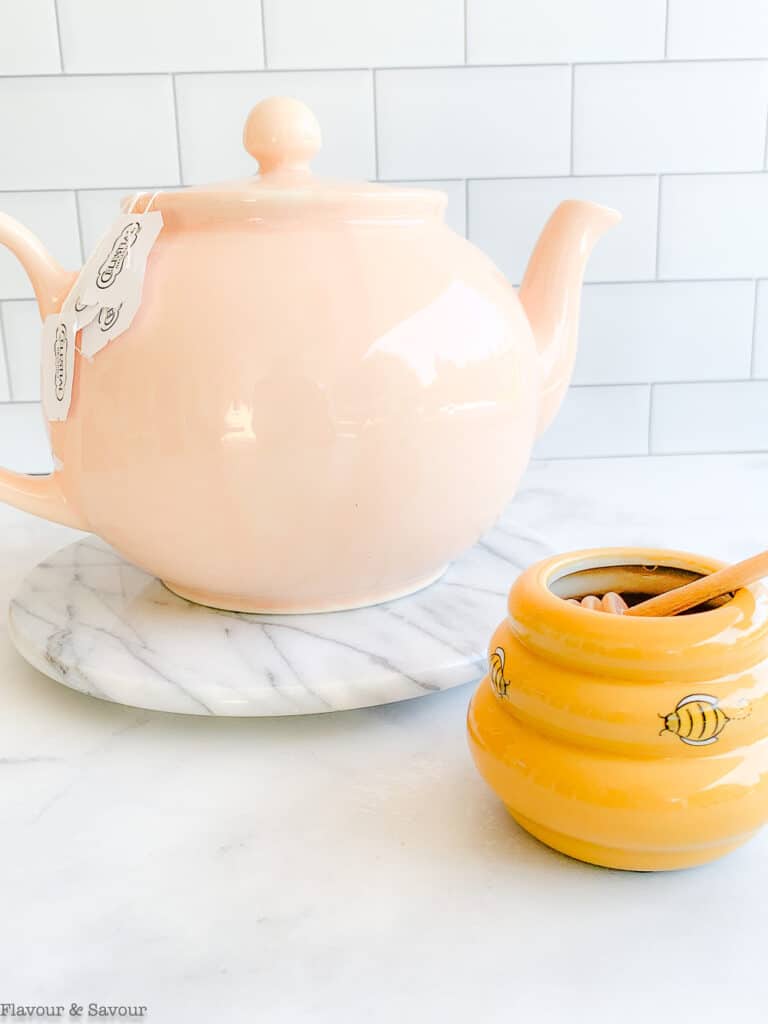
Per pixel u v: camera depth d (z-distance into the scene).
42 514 0.49
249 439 0.40
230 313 0.40
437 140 0.76
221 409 0.39
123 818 0.36
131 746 0.42
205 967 0.29
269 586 0.45
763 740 0.31
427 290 0.42
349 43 0.73
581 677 0.31
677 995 0.28
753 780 0.31
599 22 0.74
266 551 0.42
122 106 0.74
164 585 0.53
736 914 0.31
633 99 0.76
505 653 0.34
